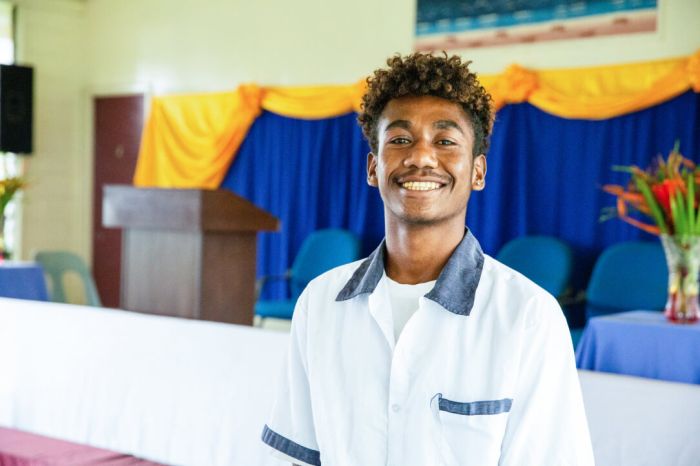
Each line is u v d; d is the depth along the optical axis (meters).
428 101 1.31
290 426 1.46
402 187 1.31
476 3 6.02
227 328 2.85
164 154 7.73
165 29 7.91
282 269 6.95
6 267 5.73
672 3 5.25
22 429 3.34
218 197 4.10
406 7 6.41
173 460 2.90
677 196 3.41
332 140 6.73
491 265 1.35
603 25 5.50
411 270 1.36
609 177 5.49
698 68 5.05
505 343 1.23
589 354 3.49
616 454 2.17
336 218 6.68
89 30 8.50
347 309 1.37
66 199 8.54
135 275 4.38
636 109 5.32
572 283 5.33
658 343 3.32
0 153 7.71
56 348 3.28
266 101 7.03
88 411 3.15
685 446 2.09
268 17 7.21
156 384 2.98
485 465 1.21
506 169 5.84
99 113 8.45
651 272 4.87
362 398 1.30
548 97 5.62
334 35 6.82
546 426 1.23
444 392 1.25
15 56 8.12
